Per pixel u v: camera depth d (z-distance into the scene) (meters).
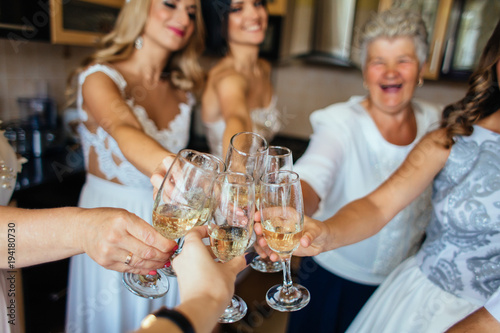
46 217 0.65
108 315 1.25
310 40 2.21
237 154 0.76
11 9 1.55
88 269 1.24
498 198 0.76
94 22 1.87
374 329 0.94
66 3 1.72
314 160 1.07
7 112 1.98
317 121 1.18
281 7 2.14
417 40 1.05
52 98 2.19
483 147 0.79
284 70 2.64
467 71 1.97
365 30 1.12
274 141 2.62
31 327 1.57
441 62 2.01
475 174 0.80
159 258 0.66
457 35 1.94
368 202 0.89
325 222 0.80
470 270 0.81
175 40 1.29
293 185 0.66
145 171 0.94
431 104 1.28
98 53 1.28
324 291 1.23
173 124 1.43
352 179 1.15
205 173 0.65
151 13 1.24
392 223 1.10
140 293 0.69
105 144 1.24
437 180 0.89
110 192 1.28
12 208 0.67
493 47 0.77
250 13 1.47
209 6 1.48
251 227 0.64
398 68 1.08
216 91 1.45
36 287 1.58
